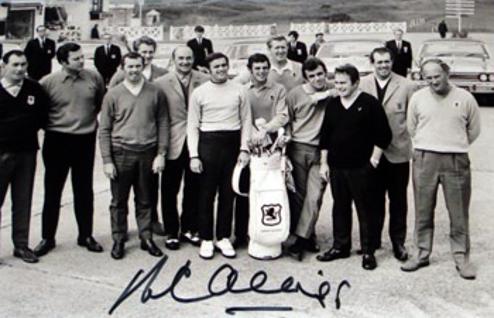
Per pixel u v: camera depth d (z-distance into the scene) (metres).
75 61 4.64
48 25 24.25
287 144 4.82
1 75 4.54
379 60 4.60
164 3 27.77
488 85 13.18
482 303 3.86
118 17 26.88
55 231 4.91
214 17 27.94
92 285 4.16
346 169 4.51
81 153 4.85
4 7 23.64
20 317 3.64
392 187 4.74
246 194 4.80
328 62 12.25
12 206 4.65
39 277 4.29
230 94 4.67
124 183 4.73
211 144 4.67
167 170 4.97
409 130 4.46
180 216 5.62
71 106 4.75
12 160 4.52
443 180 4.34
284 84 5.17
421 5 26.94
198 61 12.70
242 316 3.69
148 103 4.68
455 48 14.45
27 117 4.51
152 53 5.48
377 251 4.91
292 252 4.75
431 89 4.32
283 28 28.17
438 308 3.79
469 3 26.06
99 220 5.87
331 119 4.55
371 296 3.98
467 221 4.38
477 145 9.66
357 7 27.64
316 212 4.76
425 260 4.50
